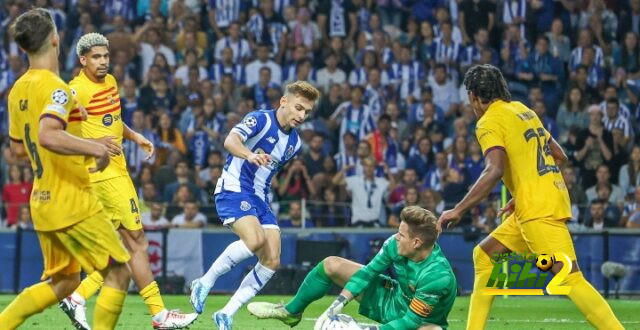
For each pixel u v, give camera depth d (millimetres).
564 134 35094
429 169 33000
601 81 36344
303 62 36250
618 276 27328
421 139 33312
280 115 14875
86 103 15797
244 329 16531
